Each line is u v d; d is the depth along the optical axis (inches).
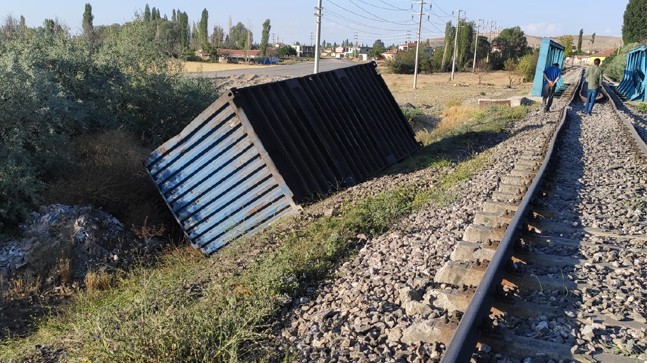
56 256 402.0
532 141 607.8
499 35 5211.6
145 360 185.6
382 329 195.6
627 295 207.2
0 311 343.9
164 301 251.9
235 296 237.5
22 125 484.1
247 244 367.6
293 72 3011.8
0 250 404.8
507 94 1919.3
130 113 703.1
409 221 339.6
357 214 355.3
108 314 235.1
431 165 530.3
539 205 331.9
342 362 177.2
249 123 404.5
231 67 3673.7
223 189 439.2
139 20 790.5
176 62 815.1
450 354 144.7
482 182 411.8
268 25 5762.8
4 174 433.7
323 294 241.0
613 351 168.7
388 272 251.8
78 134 587.2
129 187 512.4
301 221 381.7
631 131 637.9
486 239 271.0
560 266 240.2
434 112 1360.7
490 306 188.5
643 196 358.0
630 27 4616.1
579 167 462.9
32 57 594.6
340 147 500.7
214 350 189.8
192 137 432.8
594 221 305.3
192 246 463.8
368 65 631.2
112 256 427.2
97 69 676.1
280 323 217.0
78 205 467.5
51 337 273.9
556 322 187.0
